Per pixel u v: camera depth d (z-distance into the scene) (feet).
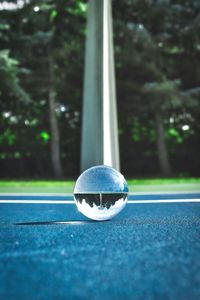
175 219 14.48
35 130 76.79
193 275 6.44
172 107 73.41
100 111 30.94
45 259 7.59
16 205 21.08
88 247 8.78
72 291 5.61
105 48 31.53
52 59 72.64
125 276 6.39
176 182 52.60
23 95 66.59
